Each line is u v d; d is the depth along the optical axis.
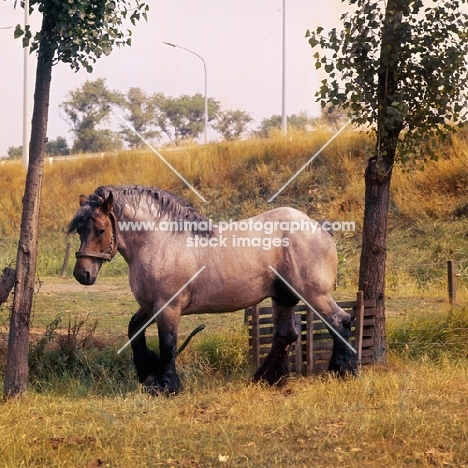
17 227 29.39
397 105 9.51
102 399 8.42
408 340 11.04
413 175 23.52
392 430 6.84
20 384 8.34
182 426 7.14
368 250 10.09
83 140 62.97
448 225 21.48
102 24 8.35
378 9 9.60
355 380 8.78
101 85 66.56
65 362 9.67
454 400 8.05
